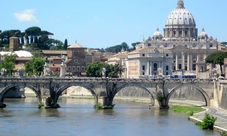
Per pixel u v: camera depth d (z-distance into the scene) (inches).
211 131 6884.8
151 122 7790.4
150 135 6697.8
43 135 6678.2
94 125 7470.5
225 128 6776.6
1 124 7475.4
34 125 7421.3
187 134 6702.8
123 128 7234.3
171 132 6879.9
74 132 6899.6
